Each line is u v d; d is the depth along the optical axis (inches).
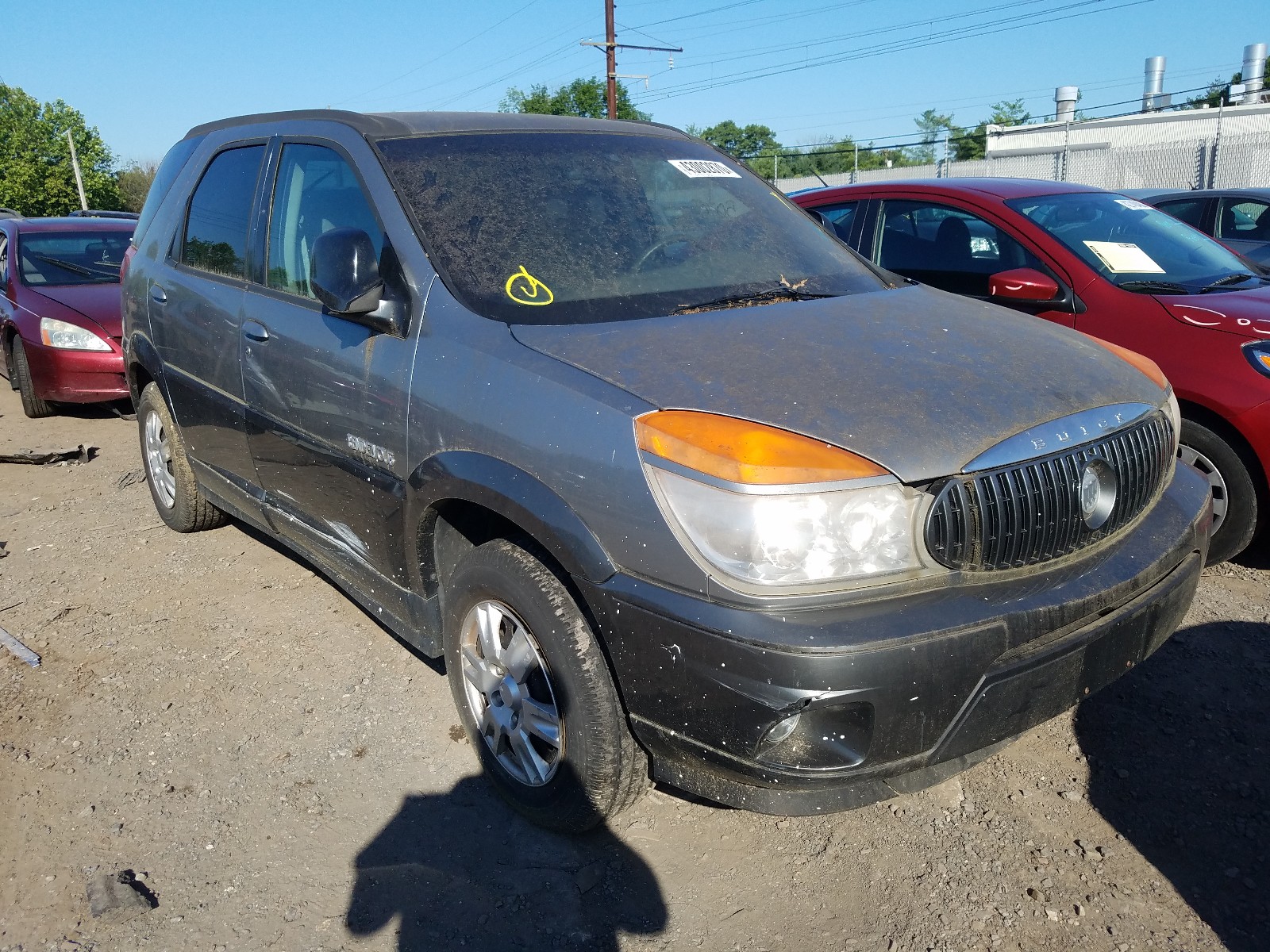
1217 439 159.6
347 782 118.6
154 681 142.5
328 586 173.3
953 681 83.8
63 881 102.8
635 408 90.1
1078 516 92.9
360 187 126.4
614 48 1354.6
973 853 105.1
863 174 1227.2
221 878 103.0
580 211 126.3
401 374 111.8
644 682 89.1
